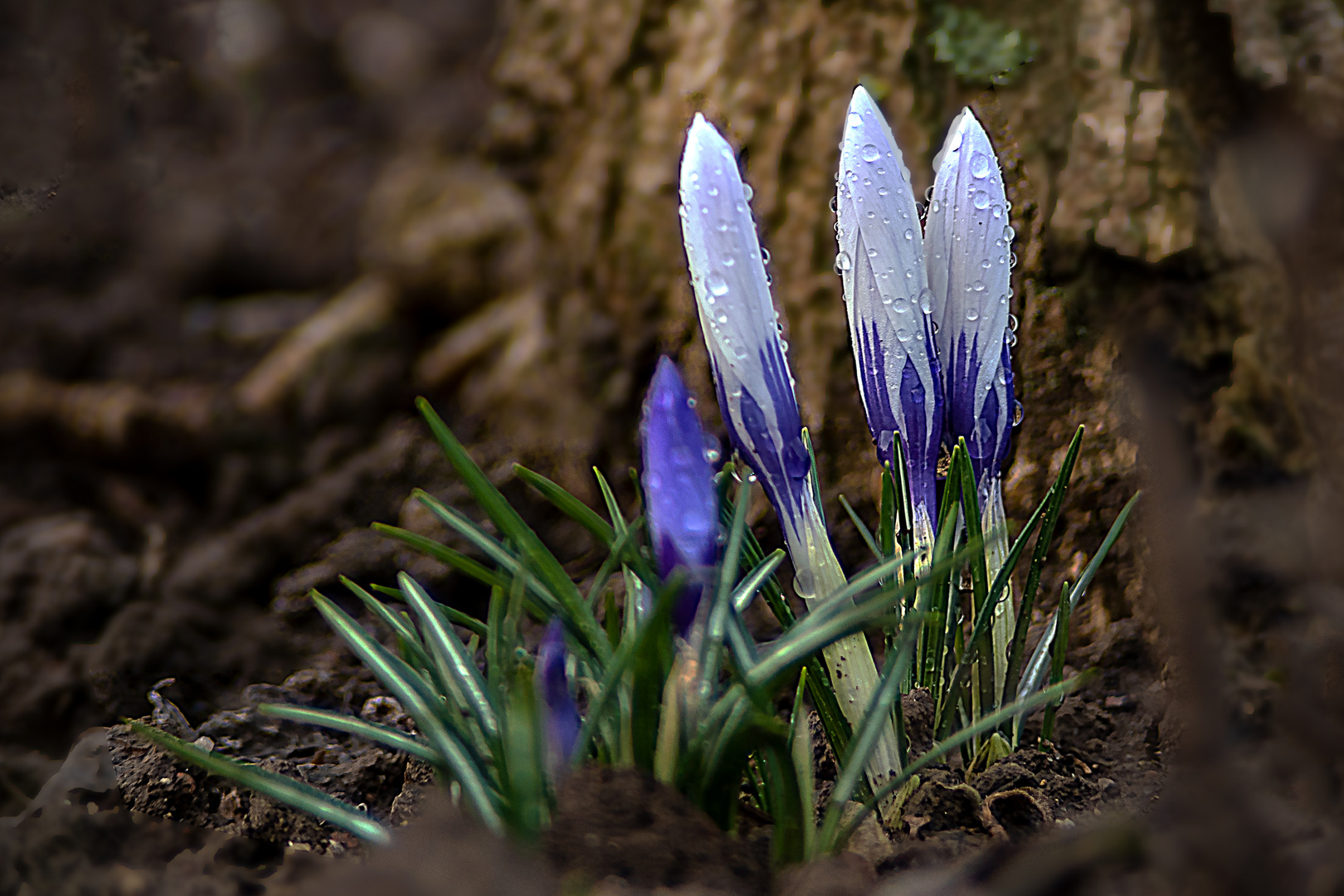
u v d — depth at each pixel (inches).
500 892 14.0
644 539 15.4
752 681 14.3
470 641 16.9
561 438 21.2
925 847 14.5
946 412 15.4
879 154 15.1
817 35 18.8
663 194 20.0
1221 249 17.5
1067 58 17.9
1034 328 17.8
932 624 15.2
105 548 19.2
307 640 18.2
